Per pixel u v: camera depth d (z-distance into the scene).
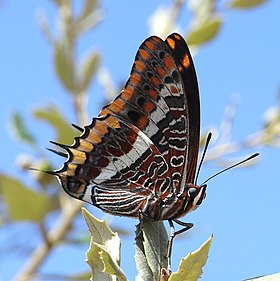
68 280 0.69
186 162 0.59
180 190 0.59
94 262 0.55
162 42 0.59
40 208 0.70
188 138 0.60
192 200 0.59
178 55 0.60
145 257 0.56
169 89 0.60
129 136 0.59
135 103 0.59
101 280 0.55
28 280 0.69
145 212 0.58
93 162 0.59
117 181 0.59
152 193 0.59
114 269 0.54
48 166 0.72
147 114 0.59
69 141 0.71
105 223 0.55
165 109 0.60
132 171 0.59
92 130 0.59
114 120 0.59
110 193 0.59
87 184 0.59
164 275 0.55
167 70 0.59
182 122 0.60
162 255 0.56
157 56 0.59
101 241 0.55
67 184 0.59
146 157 0.59
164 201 0.59
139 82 0.59
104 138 0.59
